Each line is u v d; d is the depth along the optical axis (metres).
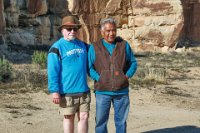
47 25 34.31
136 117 9.57
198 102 12.81
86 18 37.84
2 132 7.61
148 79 17.19
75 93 5.75
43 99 11.62
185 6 48.03
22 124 8.30
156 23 40.25
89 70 6.07
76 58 5.73
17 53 27.84
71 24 5.68
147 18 40.28
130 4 40.53
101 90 6.05
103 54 6.00
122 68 6.00
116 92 6.04
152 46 40.19
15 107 10.09
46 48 33.25
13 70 15.98
